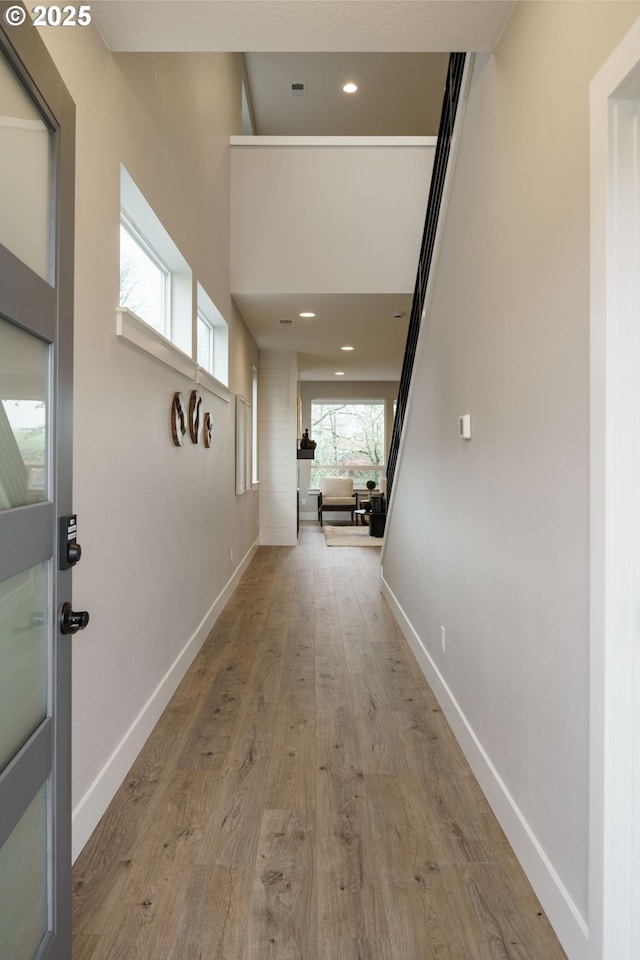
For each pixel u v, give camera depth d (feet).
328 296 17.61
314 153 17.22
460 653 8.66
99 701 6.81
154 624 9.24
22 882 3.76
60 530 4.25
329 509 37.01
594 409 4.36
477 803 7.13
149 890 5.60
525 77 5.87
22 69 3.58
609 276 4.17
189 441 11.84
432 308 10.50
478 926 5.18
